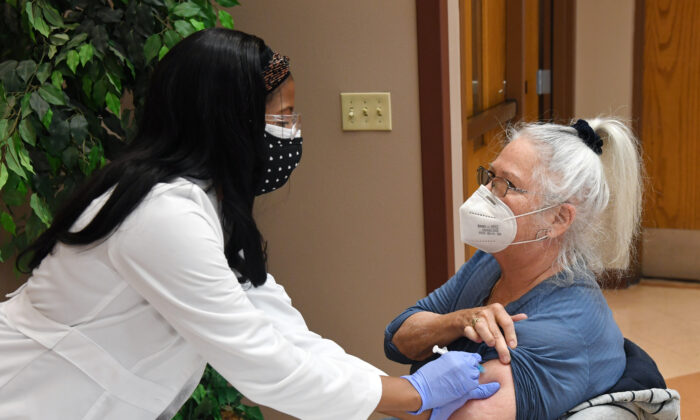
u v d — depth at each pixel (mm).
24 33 1850
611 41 3885
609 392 1329
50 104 1784
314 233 2533
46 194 1839
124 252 1200
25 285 1434
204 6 1928
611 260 1456
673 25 3799
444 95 2312
